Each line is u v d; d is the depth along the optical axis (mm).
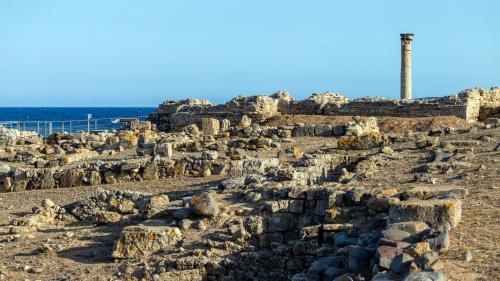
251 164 27094
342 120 46500
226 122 46188
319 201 17453
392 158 25031
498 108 48531
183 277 15672
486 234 12461
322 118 47969
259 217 17359
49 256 17953
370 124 41562
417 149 27375
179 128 55719
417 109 47562
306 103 52969
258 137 38844
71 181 29234
